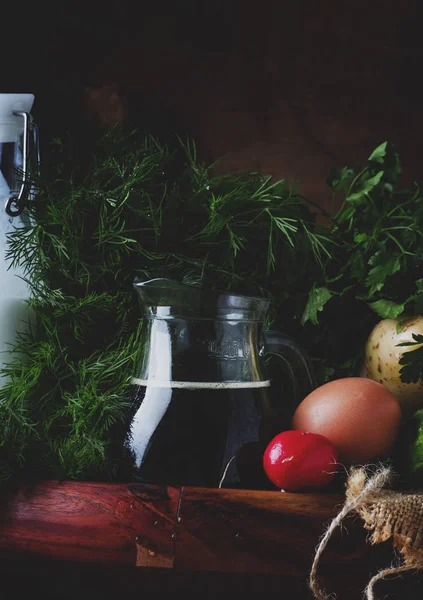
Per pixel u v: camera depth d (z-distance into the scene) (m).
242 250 0.60
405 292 0.58
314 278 0.60
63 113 0.77
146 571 0.48
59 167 0.58
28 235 0.55
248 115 0.80
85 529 0.47
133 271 0.57
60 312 0.55
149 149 0.59
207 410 0.48
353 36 0.80
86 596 0.53
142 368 0.50
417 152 0.81
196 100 0.80
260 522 0.46
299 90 0.80
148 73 0.79
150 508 0.47
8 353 0.53
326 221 0.80
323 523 0.46
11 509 0.47
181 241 0.58
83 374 0.53
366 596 0.45
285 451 0.47
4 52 0.77
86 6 0.78
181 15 0.79
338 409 0.49
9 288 0.53
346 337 0.61
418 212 0.59
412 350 0.55
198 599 0.53
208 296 0.48
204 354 0.48
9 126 0.54
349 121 0.80
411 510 0.45
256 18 0.80
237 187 0.60
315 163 0.81
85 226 0.56
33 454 0.49
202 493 0.46
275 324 0.60
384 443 0.50
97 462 0.49
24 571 0.52
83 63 0.78
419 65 0.80
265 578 0.52
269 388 0.52
